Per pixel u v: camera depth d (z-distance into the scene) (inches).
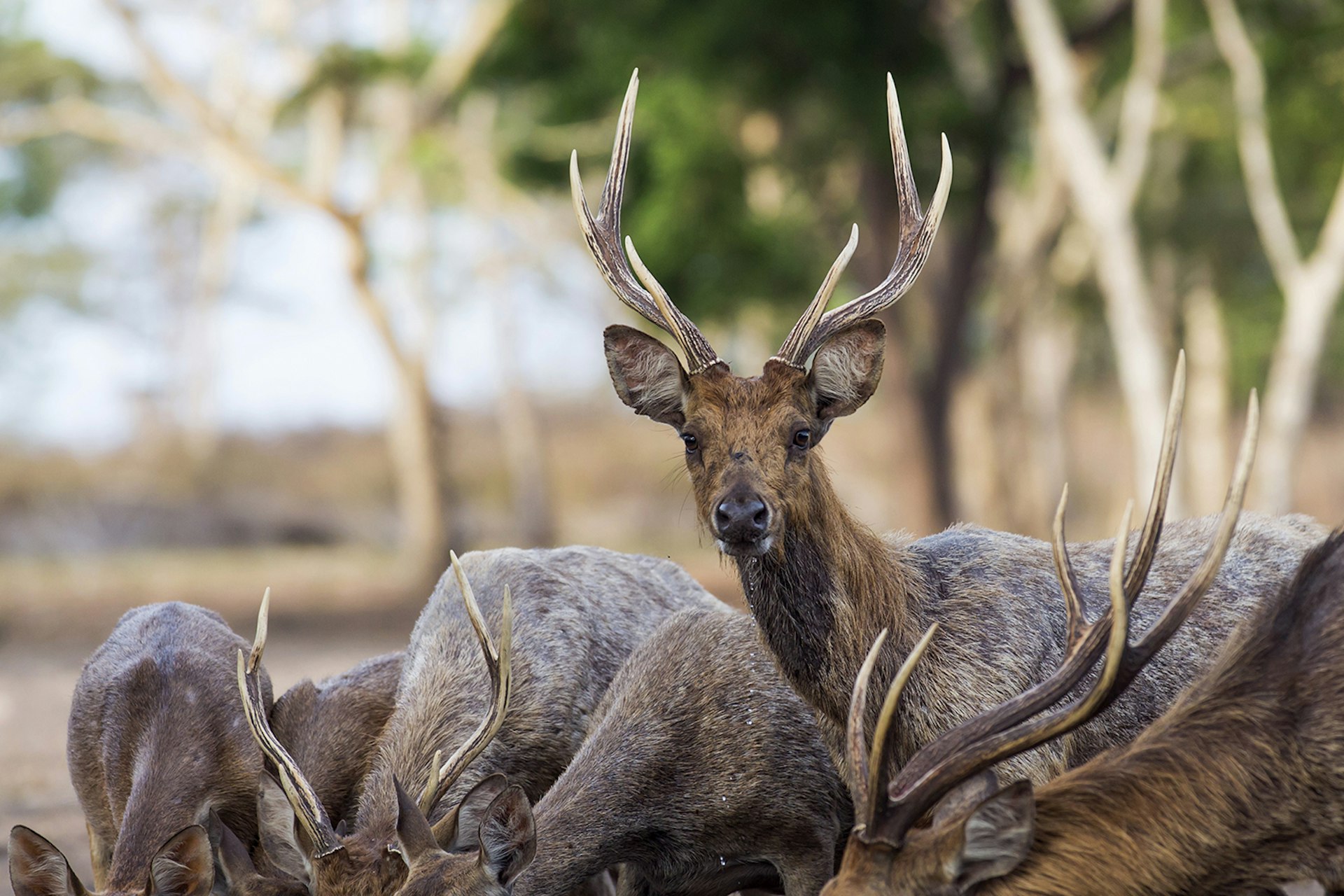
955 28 1411.2
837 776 373.1
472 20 1470.2
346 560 2063.2
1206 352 2142.0
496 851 302.5
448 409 2866.6
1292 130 1363.2
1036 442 2224.4
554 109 1331.2
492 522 2466.8
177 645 413.7
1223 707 290.4
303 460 2687.0
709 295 1239.5
